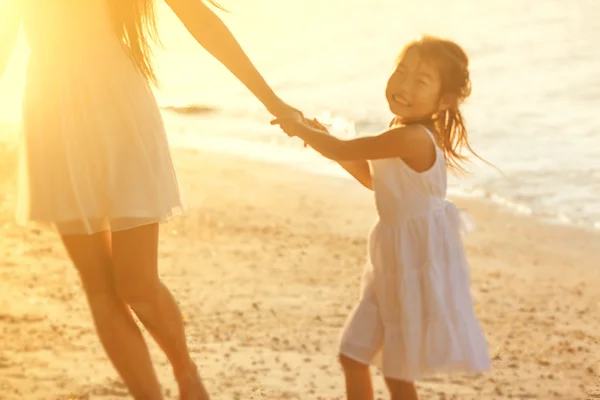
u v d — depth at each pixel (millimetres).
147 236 4688
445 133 4930
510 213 15750
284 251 11695
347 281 10414
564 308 9984
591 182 18781
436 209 4750
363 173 5246
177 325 4887
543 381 7305
